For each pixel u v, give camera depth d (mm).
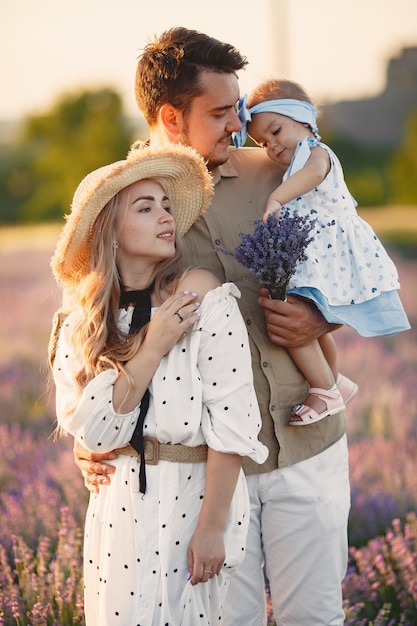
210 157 3934
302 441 3885
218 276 3947
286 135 4141
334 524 3906
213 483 3352
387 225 26516
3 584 4781
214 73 3834
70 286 3730
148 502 3359
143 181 3504
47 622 4559
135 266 3525
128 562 3365
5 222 37094
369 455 6973
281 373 3893
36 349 11414
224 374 3383
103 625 3385
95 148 38438
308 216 3660
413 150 34156
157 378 3369
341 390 4387
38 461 6926
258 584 3975
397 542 5121
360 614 4781
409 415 8180
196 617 3357
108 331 3463
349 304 4027
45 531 5543
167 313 3355
